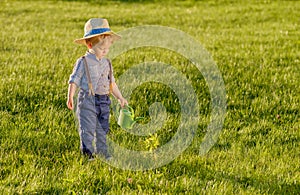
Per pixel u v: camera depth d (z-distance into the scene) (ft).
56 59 33.55
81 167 17.17
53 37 44.34
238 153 19.12
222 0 77.41
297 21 57.82
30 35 44.83
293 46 40.93
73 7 68.95
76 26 52.90
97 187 15.99
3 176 16.56
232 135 21.24
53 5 70.49
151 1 77.46
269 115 24.00
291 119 23.65
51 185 15.96
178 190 16.06
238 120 23.02
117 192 15.56
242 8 69.10
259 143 20.45
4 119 21.70
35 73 29.17
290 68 32.71
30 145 19.17
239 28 53.01
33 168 17.01
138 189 15.98
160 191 15.93
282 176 17.19
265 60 34.76
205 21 58.13
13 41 41.29
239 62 34.14
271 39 44.29
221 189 15.92
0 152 18.29
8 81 26.94
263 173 17.44
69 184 15.93
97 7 70.08
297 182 16.89
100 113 18.29
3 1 72.64
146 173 17.24
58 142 19.54
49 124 21.36
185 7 72.33
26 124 21.13
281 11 65.51
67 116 22.65
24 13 61.41
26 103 24.00
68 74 29.37
